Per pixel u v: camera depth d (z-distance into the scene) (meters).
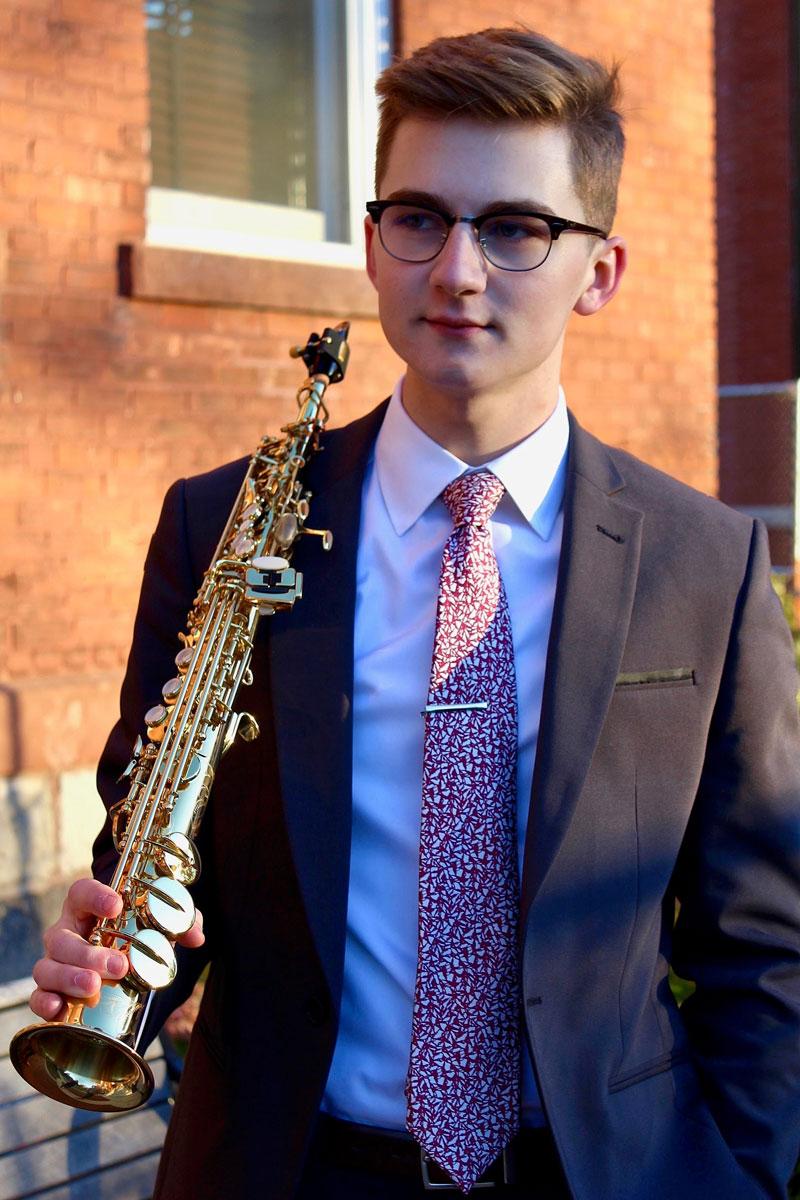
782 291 10.39
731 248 10.62
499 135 1.44
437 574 1.56
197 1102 1.55
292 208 4.71
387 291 1.49
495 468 1.56
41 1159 2.22
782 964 1.57
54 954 1.27
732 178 10.59
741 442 10.27
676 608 1.56
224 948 1.57
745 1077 1.54
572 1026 1.44
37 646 3.92
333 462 1.70
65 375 3.94
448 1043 1.42
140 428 4.11
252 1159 1.46
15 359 3.83
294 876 1.48
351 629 1.54
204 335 4.24
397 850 1.49
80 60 3.90
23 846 3.76
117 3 3.97
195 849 1.41
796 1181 2.51
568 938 1.45
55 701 3.82
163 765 1.45
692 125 5.75
